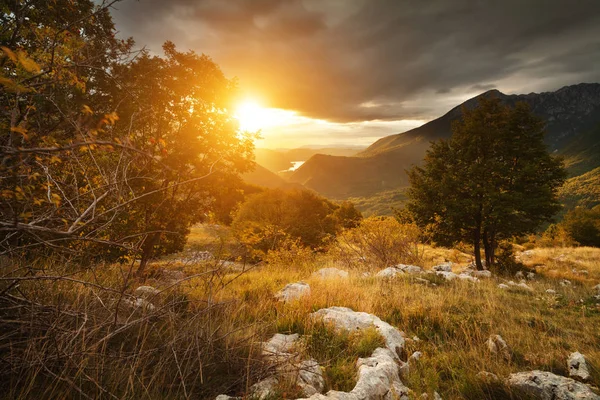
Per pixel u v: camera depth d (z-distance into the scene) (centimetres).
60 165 264
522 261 2180
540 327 641
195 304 415
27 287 299
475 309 730
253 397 284
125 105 544
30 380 239
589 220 4897
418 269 1239
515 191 1625
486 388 412
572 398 374
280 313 527
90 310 296
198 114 945
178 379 290
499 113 1733
